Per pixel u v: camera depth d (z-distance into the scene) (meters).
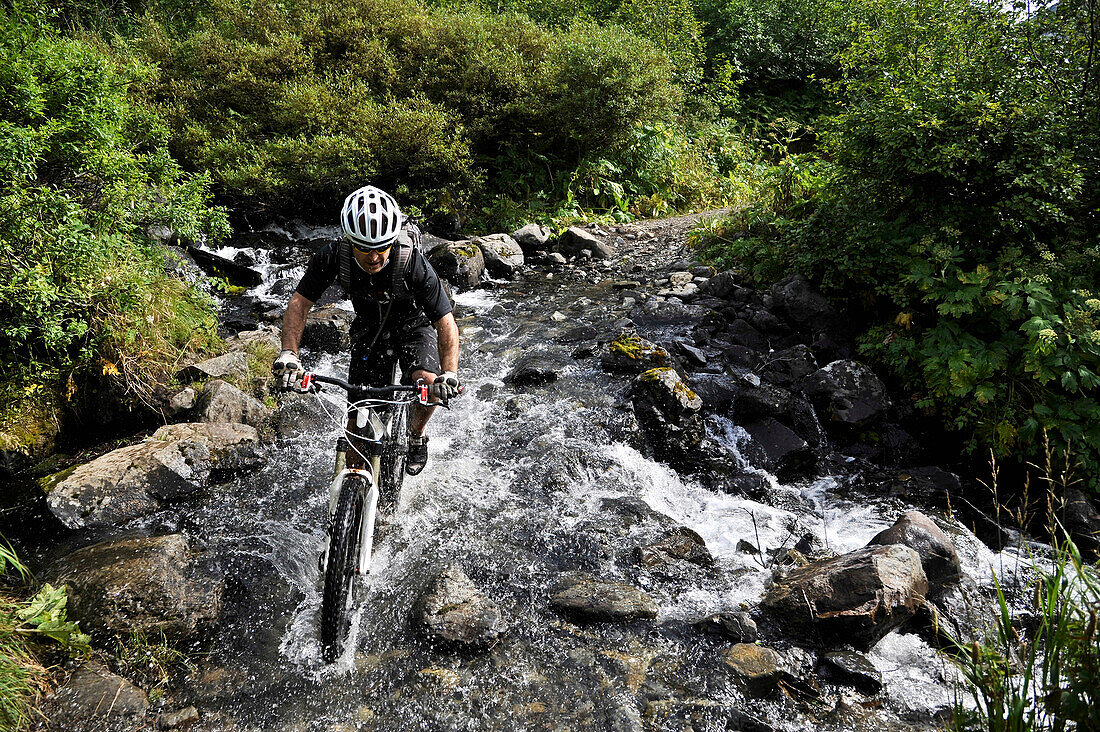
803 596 3.10
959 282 4.80
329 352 5.93
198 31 10.05
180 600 3.11
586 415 4.80
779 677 2.83
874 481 4.45
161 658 2.92
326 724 2.62
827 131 6.15
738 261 7.13
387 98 9.58
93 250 4.50
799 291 5.89
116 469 3.96
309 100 8.95
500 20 10.97
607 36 10.36
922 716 2.69
